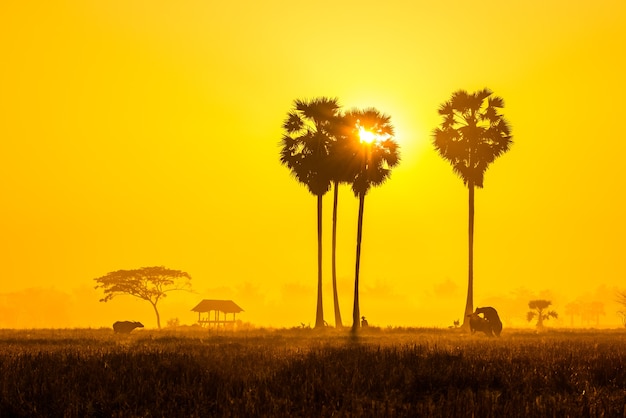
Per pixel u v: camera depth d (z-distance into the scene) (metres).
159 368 22.81
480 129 80.12
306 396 17.66
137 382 19.88
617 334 61.88
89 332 69.38
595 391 18.72
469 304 76.31
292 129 83.00
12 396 17.94
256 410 16.06
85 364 24.08
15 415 16.45
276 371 21.83
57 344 40.66
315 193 83.31
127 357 26.34
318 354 27.78
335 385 19.20
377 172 73.25
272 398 17.05
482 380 20.86
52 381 19.97
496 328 58.41
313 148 81.50
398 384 20.36
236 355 28.14
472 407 15.95
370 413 15.54
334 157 75.31
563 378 21.27
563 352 30.92
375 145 73.62
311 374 20.94
